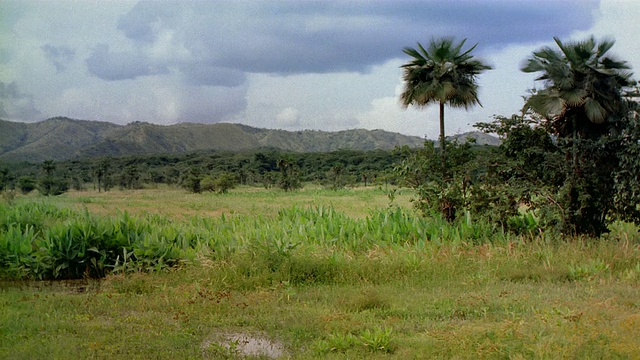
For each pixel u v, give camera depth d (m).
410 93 16.12
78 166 107.81
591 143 12.09
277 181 64.38
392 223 13.31
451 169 14.67
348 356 5.52
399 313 7.22
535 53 12.72
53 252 10.30
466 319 6.87
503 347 5.52
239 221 15.31
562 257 10.37
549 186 12.46
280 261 9.84
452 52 15.46
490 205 13.21
